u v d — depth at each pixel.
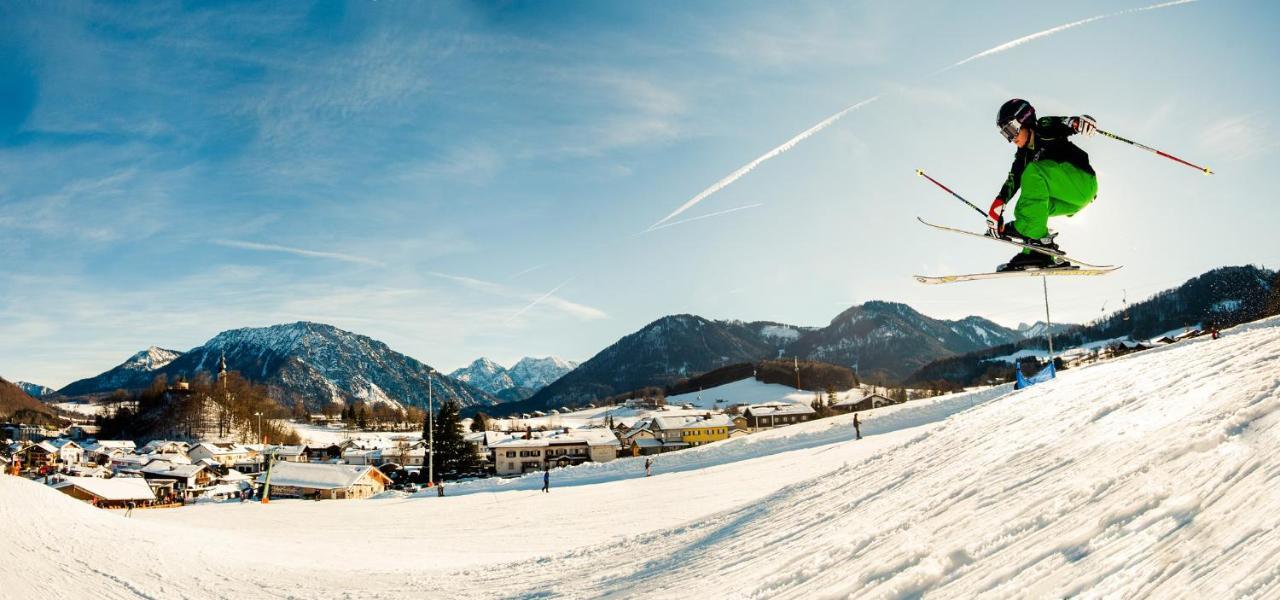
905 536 5.50
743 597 5.98
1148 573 3.21
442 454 87.50
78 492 48.66
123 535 16.33
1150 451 4.67
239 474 89.56
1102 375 9.20
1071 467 5.25
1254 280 139.00
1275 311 69.38
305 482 58.66
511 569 12.73
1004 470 6.14
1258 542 2.96
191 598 11.57
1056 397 8.74
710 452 39.75
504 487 40.06
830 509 8.48
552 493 31.36
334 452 115.31
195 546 16.28
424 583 12.37
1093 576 3.42
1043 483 5.20
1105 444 5.41
